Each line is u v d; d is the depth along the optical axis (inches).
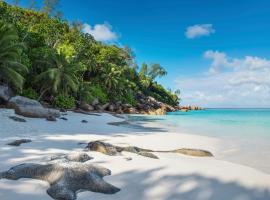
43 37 1923.0
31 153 407.5
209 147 602.9
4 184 258.4
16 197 232.4
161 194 266.7
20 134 626.5
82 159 371.9
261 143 672.4
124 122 1325.0
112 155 418.3
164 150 534.0
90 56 2506.2
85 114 1517.0
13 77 1218.0
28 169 284.2
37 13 2765.7
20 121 812.6
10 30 1248.8
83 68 1935.3
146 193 266.4
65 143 530.3
